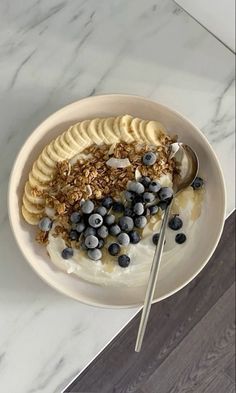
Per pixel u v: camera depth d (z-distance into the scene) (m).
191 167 0.47
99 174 0.46
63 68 0.50
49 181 0.46
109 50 0.51
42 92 0.49
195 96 0.52
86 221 0.45
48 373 0.49
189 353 0.60
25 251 0.44
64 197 0.46
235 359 0.61
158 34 0.52
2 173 0.48
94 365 0.57
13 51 0.49
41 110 0.49
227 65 0.53
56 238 0.46
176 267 0.48
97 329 0.50
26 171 0.46
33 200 0.46
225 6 0.48
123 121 0.47
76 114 0.47
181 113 0.52
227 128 0.52
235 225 0.60
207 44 0.52
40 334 0.49
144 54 0.51
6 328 0.48
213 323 0.60
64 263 0.46
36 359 0.49
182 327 0.60
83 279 0.47
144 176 0.46
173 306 0.59
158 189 0.46
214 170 0.48
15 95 0.49
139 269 0.46
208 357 0.60
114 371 0.57
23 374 0.48
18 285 0.48
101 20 0.51
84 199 0.45
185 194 0.47
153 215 0.47
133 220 0.45
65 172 0.45
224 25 0.50
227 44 0.52
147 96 0.51
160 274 0.48
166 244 0.47
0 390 0.48
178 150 0.47
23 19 0.49
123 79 0.51
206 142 0.47
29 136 0.45
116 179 0.46
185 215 0.47
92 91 0.50
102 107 0.47
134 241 0.46
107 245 0.46
